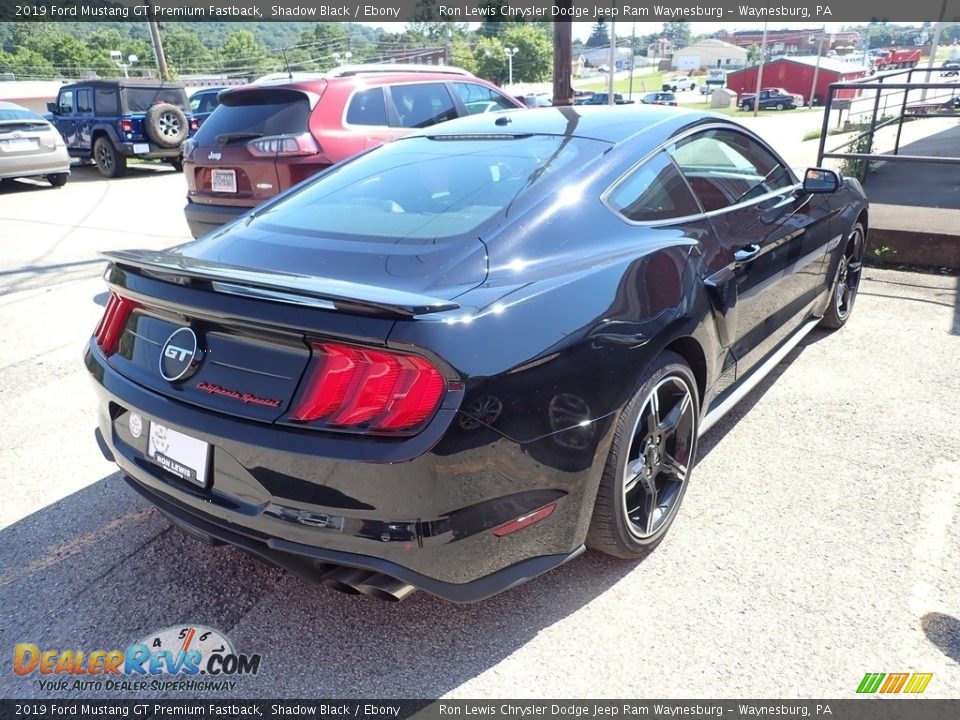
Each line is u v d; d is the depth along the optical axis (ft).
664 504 8.92
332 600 8.27
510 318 6.73
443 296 6.85
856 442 11.15
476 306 6.67
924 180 29.60
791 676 6.97
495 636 7.65
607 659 7.28
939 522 9.13
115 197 39.50
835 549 8.71
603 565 8.64
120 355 8.09
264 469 6.56
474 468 6.41
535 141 9.59
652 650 7.36
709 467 10.63
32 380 14.57
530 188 8.38
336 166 10.75
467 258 7.43
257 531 6.80
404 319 6.15
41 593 8.47
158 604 8.28
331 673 7.27
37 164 41.27
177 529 9.66
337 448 6.19
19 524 9.82
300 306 6.28
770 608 7.82
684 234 9.20
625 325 7.61
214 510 6.97
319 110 19.60
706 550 8.80
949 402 12.33
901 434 11.33
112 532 9.61
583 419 7.15
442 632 7.73
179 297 7.00
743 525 9.25
